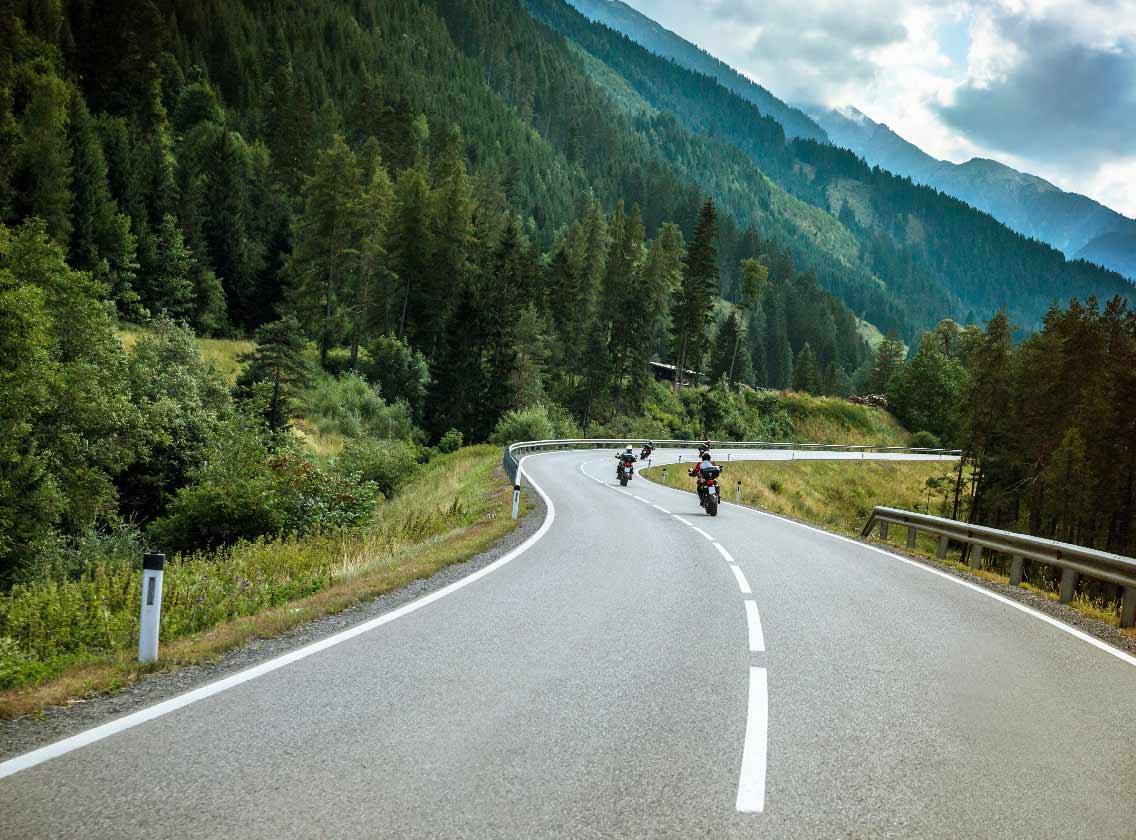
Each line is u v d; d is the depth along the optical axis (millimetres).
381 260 72438
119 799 3447
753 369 154125
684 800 3674
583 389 81812
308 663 5801
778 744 4492
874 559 13719
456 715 4734
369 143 94938
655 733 4574
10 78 80688
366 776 3787
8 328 23297
